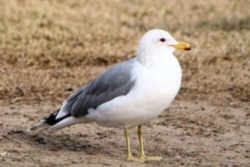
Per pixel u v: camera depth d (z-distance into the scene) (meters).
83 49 17.16
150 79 8.56
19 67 15.62
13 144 9.75
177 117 11.73
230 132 10.76
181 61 16.06
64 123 9.38
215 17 22.86
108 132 10.77
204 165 8.77
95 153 9.37
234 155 9.36
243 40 18.41
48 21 20.39
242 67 15.56
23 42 17.70
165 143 10.05
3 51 16.70
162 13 23.67
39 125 9.55
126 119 8.86
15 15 21.02
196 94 13.45
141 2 25.59
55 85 14.08
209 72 15.16
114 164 8.65
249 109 12.35
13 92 13.48
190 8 24.88
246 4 25.72
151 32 8.83
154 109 8.77
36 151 9.37
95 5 24.27
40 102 12.83
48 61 16.19
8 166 8.39
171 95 8.77
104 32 19.30
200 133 10.67
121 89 8.73
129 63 9.00
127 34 19.31
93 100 9.02
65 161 8.74
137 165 8.66
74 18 21.48
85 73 15.16
